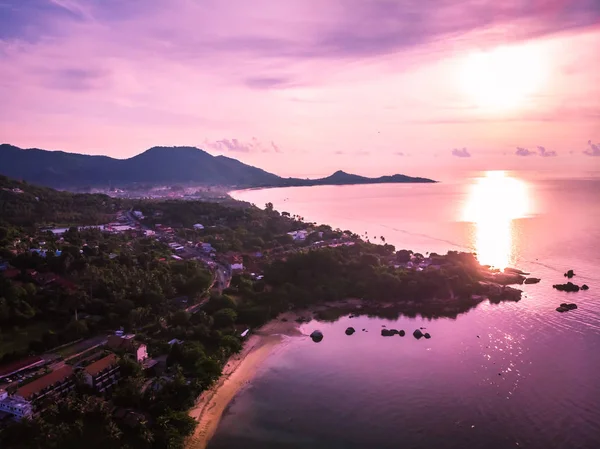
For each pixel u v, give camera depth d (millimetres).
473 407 120375
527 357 146125
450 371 140125
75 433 103438
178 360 137625
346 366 146750
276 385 135875
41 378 118500
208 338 157500
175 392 120188
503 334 166000
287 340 168625
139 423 107438
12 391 116000
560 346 152875
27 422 102938
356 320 189000
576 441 105188
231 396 130125
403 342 164375
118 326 163375
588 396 122438
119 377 126625
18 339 148625
